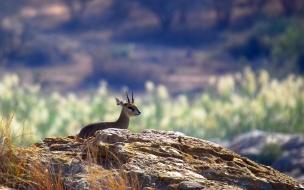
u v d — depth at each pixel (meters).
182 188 20.33
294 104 76.25
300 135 69.12
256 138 69.44
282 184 21.88
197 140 24.55
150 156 22.03
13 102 77.62
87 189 20.36
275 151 65.56
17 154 22.14
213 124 75.44
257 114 75.69
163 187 20.55
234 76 190.88
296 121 74.88
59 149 23.59
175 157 22.47
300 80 83.12
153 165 21.52
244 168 22.70
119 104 36.06
